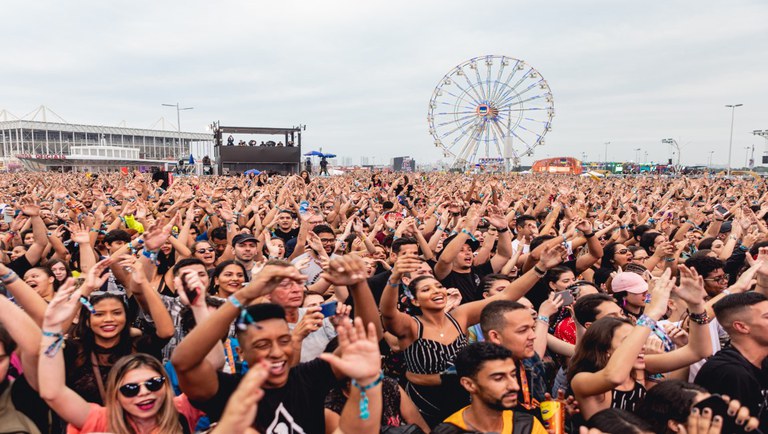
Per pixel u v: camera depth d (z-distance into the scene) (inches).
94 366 158.2
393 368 191.9
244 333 113.2
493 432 122.8
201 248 275.6
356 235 346.9
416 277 175.9
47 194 663.8
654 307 135.8
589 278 300.0
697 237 393.1
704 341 145.9
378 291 215.5
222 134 1505.9
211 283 234.7
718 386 139.6
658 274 289.1
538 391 156.4
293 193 625.6
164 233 188.2
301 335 134.2
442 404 163.3
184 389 112.3
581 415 144.9
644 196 816.9
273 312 114.6
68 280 122.5
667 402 116.6
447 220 395.2
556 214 391.2
